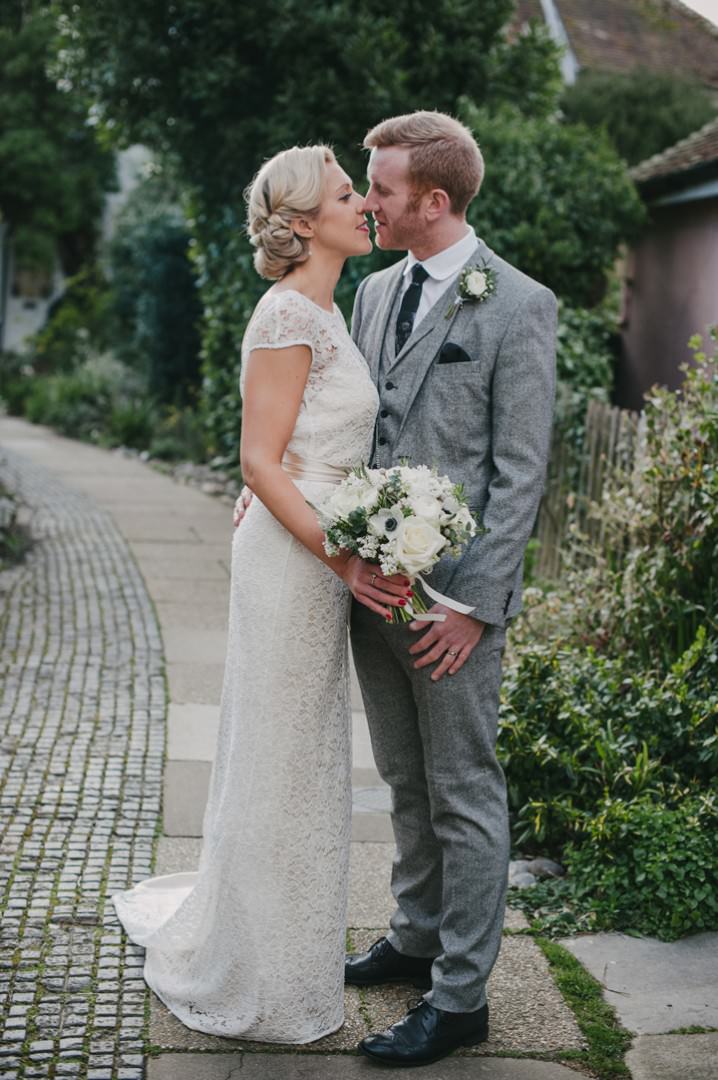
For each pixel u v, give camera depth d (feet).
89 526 29.63
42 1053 8.39
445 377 8.59
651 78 45.96
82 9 30.94
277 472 8.36
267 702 8.69
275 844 8.71
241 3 29.07
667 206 28.96
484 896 8.66
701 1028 9.04
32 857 11.56
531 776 12.60
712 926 10.68
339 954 9.01
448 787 8.71
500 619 8.46
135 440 47.47
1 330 84.38
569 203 28.43
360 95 28.04
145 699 16.74
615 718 12.87
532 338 8.43
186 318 50.37
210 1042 8.75
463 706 8.59
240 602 8.86
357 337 9.57
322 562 8.52
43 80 73.00
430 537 7.78
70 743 14.84
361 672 9.36
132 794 13.32
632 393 30.86
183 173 34.40
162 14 29.89
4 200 77.05
